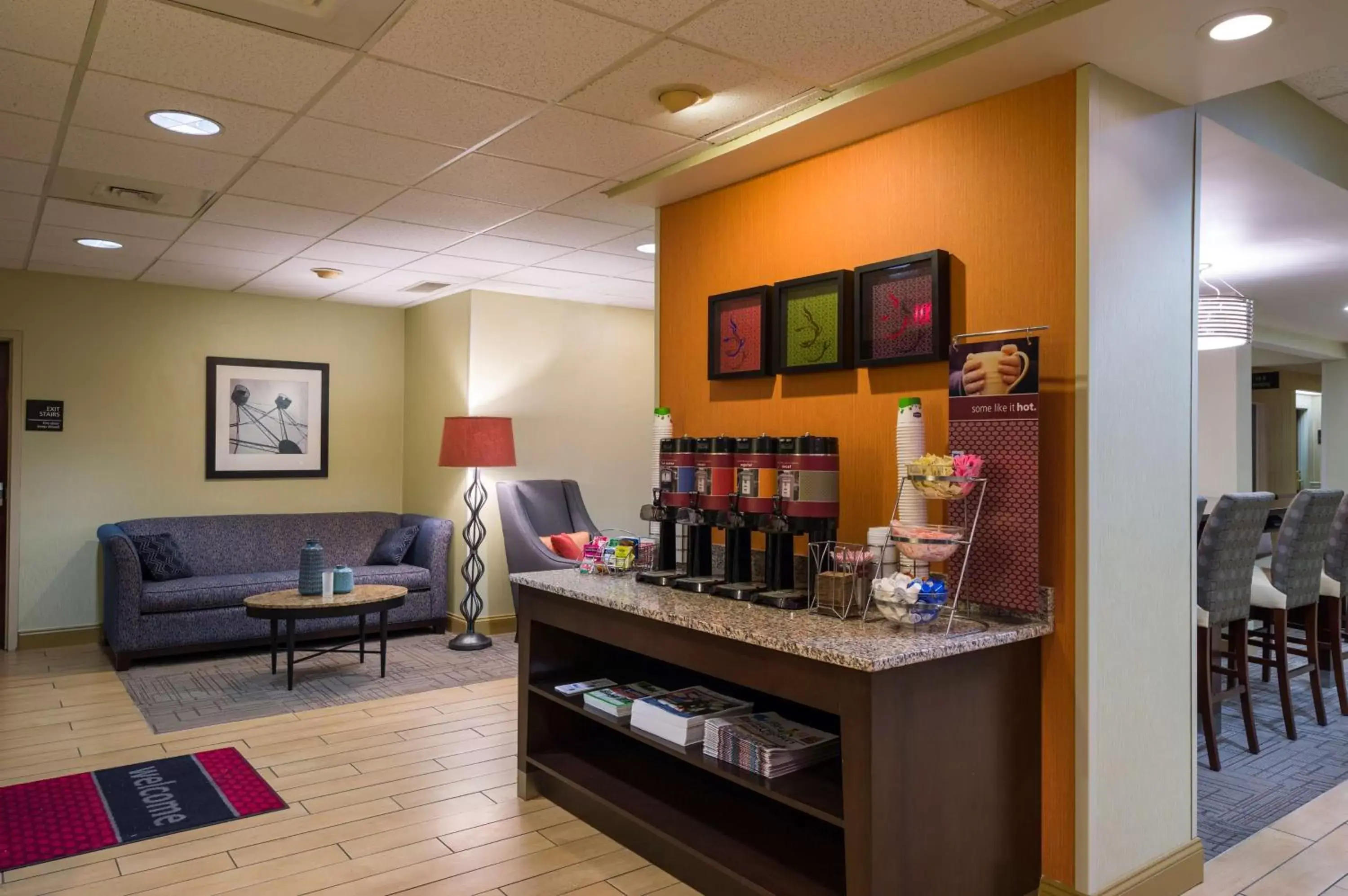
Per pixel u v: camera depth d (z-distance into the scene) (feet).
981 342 7.71
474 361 18.98
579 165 10.55
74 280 17.61
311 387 20.27
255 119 9.15
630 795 8.96
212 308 19.06
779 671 7.03
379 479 21.25
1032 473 7.34
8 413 17.13
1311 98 10.14
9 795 10.20
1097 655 7.25
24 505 17.17
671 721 8.49
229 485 19.25
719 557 10.62
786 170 10.00
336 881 8.27
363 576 18.02
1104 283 7.32
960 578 7.30
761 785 7.32
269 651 17.61
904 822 6.47
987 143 7.98
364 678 15.56
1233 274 16.11
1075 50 7.04
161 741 12.13
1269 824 9.68
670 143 9.77
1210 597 11.27
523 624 10.39
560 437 20.30
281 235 14.14
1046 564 7.47
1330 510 12.89
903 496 8.01
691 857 8.29
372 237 14.21
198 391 18.90
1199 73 7.46
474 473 18.88
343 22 7.06
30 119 9.16
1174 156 8.09
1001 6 6.66
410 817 9.76
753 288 10.12
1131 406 7.60
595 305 20.90
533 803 10.19
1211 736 11.28
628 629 8.77
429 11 6.88
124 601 15.67
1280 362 28.99
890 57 7.55
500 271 16.92
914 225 8.58
